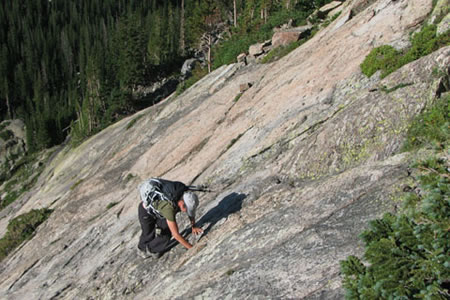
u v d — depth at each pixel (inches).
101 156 938.1
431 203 124.5
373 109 262.5
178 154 518.9
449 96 234.1
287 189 259.6
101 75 3171.8
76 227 543.2
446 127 198.2
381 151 241.4
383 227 139.4
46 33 5142.7
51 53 4800.7
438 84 243.9
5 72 4443.9
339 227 189.0
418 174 191.8
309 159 274.1
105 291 286.2
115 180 621.3
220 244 236.7
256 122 412.8
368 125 257.8
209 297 191.6
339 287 154.3
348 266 140.1
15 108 4288.9
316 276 166.4
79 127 2839.6
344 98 336.2
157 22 4067.4
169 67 3380.9
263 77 555.5
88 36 4761.3
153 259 275.4
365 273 135.9
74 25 5329.7
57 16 5477.4
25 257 561.3
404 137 237.6
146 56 3218.5
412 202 152.6
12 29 4972.9
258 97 484.4
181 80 3120.1
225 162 374.0
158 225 265.6
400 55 331.0
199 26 2172.7
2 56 4542.3
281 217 224.5
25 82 4362.7
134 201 446.3
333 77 378.9
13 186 2878.9
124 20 3489.2
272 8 1505.9
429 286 114.6
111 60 3405.5
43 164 2962.6
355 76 353.4
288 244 196.7
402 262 123.0
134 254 308.7
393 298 117.2
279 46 768.9
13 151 3479.3
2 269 585.6
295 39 764.0
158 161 556.1
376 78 330.6
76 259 416.5
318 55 462.9
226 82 743.7
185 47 3646.7
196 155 473.1
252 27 1417.3
